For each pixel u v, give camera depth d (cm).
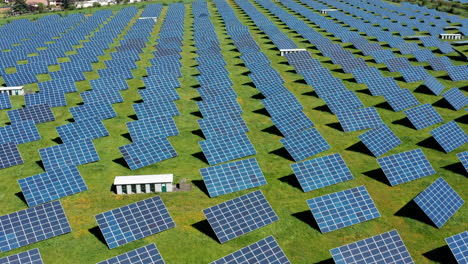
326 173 4084
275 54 8700
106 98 6103
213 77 6762
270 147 4797
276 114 5491
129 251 3028
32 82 7031
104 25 12275
